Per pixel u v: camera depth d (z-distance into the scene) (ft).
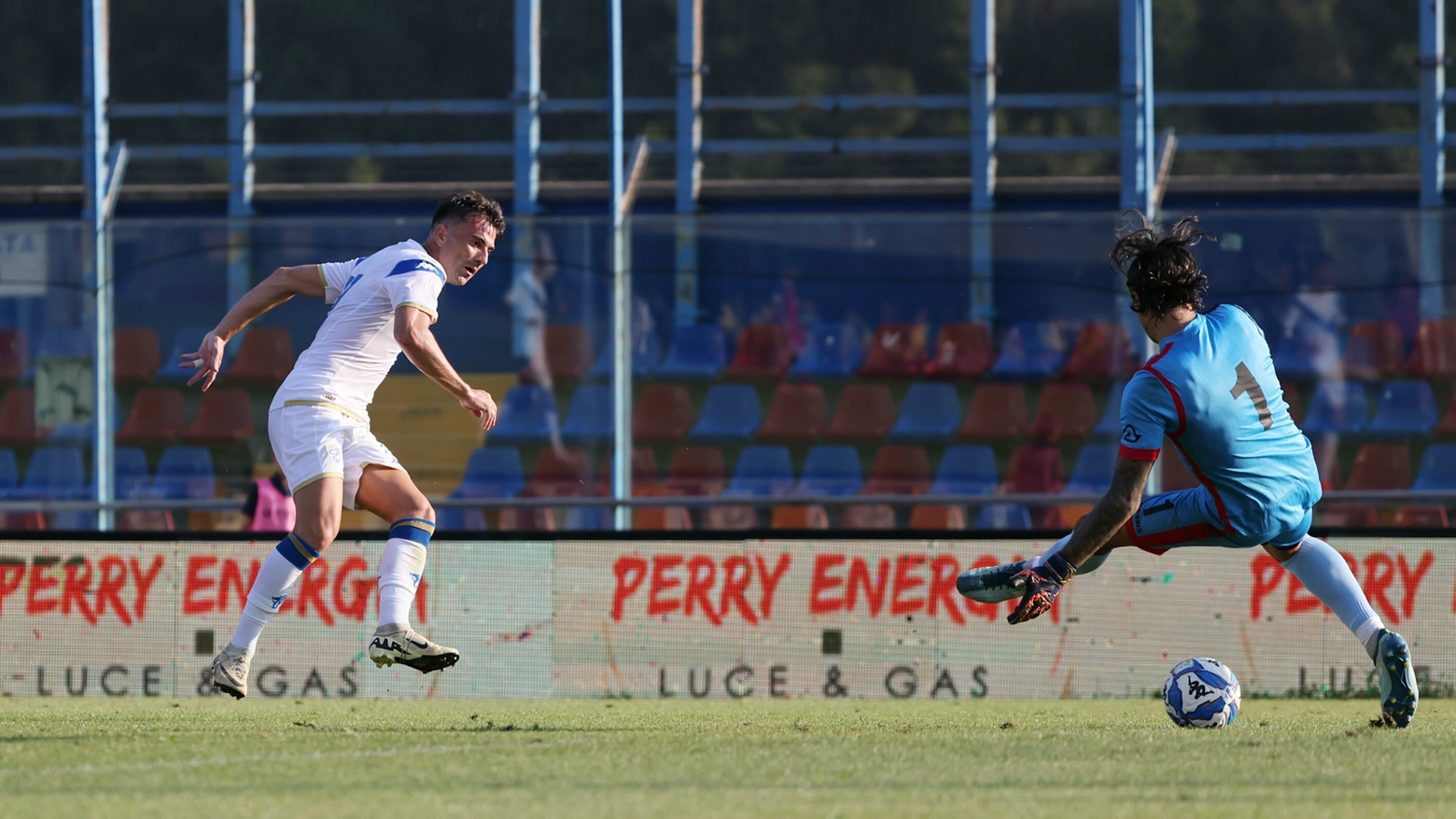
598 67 103.04
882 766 37.70
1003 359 95.71
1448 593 84.38
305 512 49.75
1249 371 47.83
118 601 87.66
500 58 104.22
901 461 95.76
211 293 97.96
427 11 104.42
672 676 86.17
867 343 96.17
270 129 104.32
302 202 104.63
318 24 104.42
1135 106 99.09
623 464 95.81
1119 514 46.57
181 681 86.94
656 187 102.94
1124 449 46.91
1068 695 84.94
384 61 104.17
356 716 63.72
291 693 86.74
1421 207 100.83
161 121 103.76
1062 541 47.80
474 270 52.54
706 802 31.53
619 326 96.17
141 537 87.76
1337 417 93.91
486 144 103.96
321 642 86.74
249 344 98.32
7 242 97.86
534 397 96.17
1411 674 49.98
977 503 93.35
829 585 86.17
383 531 87.20
